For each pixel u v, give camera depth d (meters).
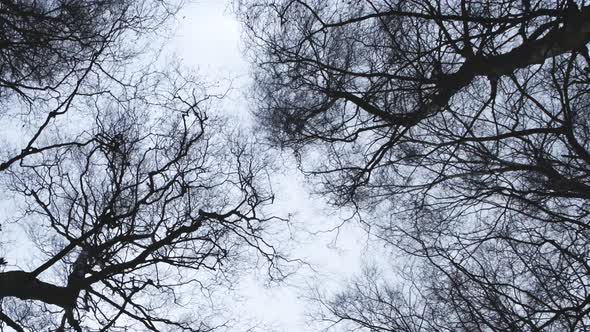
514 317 6.75
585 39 6.16
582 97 7.99
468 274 6.54
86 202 6.62
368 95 7.81
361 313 8.71
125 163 7.07
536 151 7.34
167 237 6.76
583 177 7.52
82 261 6.50
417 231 8.42
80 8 9.74
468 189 8.44
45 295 6.12
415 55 7.30
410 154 8.70
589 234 7.42
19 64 9.68
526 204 7.96
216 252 8.33
